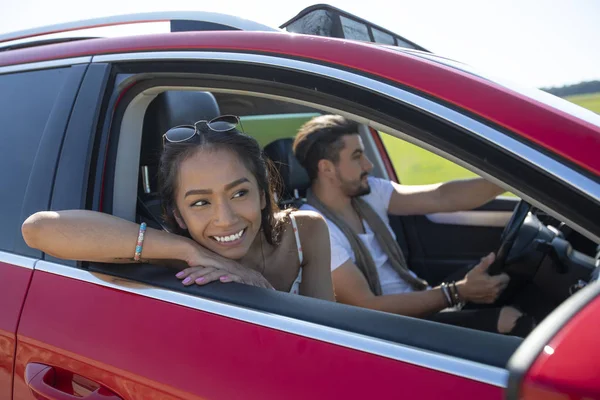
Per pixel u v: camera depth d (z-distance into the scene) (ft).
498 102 3.47
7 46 6.83
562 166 3.16
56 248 4.35
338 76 3.87
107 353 4.09
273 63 4.11
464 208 8.88
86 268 4.56
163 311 4.05
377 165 10.82
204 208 4.69
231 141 4.67
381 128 3.75
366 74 3.81
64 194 4.76
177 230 5.02
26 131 5.25
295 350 3.55
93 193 4.74
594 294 2.40
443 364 3.22
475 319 6.82
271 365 3.55
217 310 3.91
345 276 7.28
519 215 7.23
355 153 7.73
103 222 4.42
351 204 8.14
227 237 4.75
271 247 5.38
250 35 4.37
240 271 4.48
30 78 5.48
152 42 4.75
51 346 4.37
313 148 7.76
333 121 7.78
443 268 9.24
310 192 8.13
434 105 3.55
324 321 3.64
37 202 4.88
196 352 3.79
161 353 3.90
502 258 7.07
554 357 2.18
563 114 3.39
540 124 3.33
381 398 3.21
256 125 10.40
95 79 4.95
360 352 3.41
